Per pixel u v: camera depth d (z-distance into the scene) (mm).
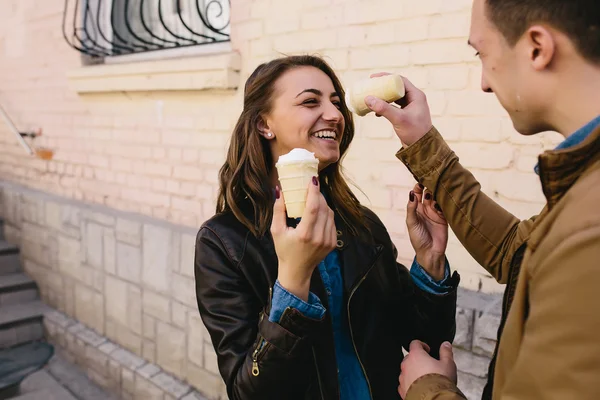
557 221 628
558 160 656
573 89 670
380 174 2338
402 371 1008
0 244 4859
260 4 2666
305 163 1037
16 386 3705
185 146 3184
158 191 3422
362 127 2367
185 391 3166
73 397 3592
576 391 543
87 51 3834
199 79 2906
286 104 1228
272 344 993
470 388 2016
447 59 2045
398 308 1366
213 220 1266
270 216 1243
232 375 1072
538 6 659
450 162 1118
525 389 606
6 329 4172
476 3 767
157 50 3523
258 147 1285
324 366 1143
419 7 2096
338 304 1255
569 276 566
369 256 1304
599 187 603
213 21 3172
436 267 1269
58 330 4148
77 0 3842
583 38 641
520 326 687
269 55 2666
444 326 1302
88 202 4059
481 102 1979
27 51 4492
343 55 2375
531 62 692
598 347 535
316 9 2438
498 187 1979
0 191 4938
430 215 1264
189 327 3137
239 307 1141
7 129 4957
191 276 3068
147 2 3594
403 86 1126
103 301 3807
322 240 951
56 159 4359
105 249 3697
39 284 4594
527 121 747
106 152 3797
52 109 4301
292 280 994
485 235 1097
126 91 3463
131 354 3602
